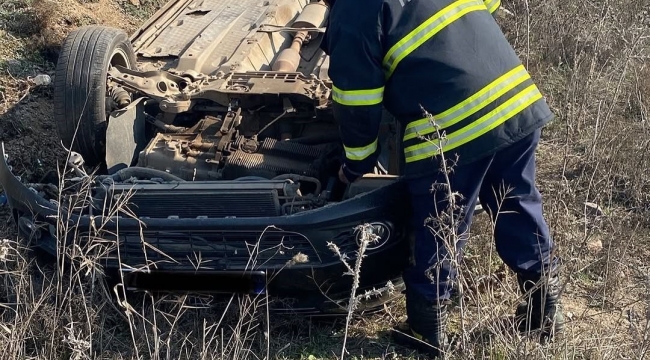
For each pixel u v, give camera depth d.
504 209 3.44
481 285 3.86
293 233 3.28
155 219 3.36
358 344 3.62
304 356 3.51
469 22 3.17
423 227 3.33
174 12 5.29
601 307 3.82
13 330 3.14
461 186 3.23
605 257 4.01
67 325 3.22
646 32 6.15
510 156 3.30
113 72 4.17
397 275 3.50
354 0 3.07
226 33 4.86
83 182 3.39
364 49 3.05
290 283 3.40
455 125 3.13
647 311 3.20
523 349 3.15
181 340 3.47
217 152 3.75
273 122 3.88
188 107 3.97
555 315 3.46
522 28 6.26
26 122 5.14
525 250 3.43
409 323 3.55
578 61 5.77
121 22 6.50
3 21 5.98
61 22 6.09
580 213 4.47
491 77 3.14
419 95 3.16
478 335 3.52
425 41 3.10
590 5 6.51
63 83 4.09
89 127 4.09
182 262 3.41
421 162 3.19
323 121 3.98
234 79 4.04
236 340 3.11
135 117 4.01
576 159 5.10
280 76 4.02
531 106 3.21
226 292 3.42
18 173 4.70
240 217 3.36
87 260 3.14
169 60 4.65
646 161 4.93
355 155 3.31
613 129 5.29
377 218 3.30
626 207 4.78
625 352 3.39
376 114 3.17
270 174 3.69
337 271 3.34
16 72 5.61
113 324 3.61
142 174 3.67
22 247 3.46
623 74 5.47
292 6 5.31
